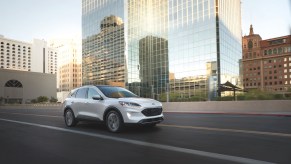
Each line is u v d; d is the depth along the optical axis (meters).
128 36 71.00
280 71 146.50
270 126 10.09
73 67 170.38
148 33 73.50
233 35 66.19
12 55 145.88
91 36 85.19
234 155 5.38
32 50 156.25
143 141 7.09
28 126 11.25
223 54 57.72
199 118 14.46
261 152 5.61
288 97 23.14
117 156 5.53
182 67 62.53
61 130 9.67
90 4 86.44
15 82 98.06
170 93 63.72
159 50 69.44
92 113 9.52
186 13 62.72
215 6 56.78
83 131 9.24
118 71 72.94
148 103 8.44
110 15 77.31
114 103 8.62
